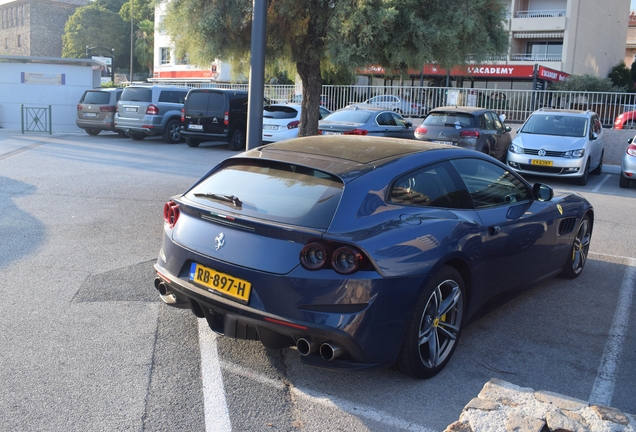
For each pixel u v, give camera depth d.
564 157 13.34
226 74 48.66
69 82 22.48
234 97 17.91
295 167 4.00
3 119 22.39
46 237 7.19
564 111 15.02
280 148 4.41
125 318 4.78
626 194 12.62
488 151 14.77
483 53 10.60
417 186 4.06
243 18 10.87
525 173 14.70
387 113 15.73
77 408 3.41
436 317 3.91
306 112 11.62
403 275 3.54
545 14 44.91
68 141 18.62
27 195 9.69
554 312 5.26
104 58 40.69
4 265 6.04
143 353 4.16
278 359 4.15
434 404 3.60
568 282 6.16
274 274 3.47
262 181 4.01
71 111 22.67
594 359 4.32
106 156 15.25
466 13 9.94
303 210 3.61
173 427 3.26
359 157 4.10
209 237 3.81
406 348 3.69
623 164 13.34
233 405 3.52
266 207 3.73
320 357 3.53
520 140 13.97
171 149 17.80
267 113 17.52
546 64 44.06
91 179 11.51
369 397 3.66
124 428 3.23
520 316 5.14
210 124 17.80
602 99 19.00
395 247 3.56
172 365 4.00
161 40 54.22
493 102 20.59
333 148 4.35
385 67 11.32
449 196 4.26
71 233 7.42
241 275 3.59
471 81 38.25
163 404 3.50
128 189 10.62
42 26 95.44
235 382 3.80
